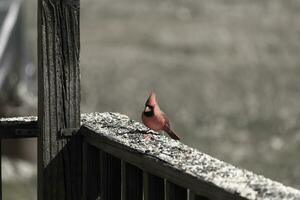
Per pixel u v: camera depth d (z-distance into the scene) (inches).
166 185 131.5
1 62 537.6
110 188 157.1
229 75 940.0
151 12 1370.6
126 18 1326.3
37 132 167.2
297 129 696.4
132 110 789.2
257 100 807.7
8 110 479.8
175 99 825.5
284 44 1125.1
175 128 709.3
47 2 160.2
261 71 960.9
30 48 836.6
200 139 675.4
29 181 470.0
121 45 1124.5
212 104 797.9
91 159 163.8
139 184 148.3
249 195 109.6
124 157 145.8
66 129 163.2
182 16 1334.9
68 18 161.8
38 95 165.2
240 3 1421.0
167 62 1020.5
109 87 871.1
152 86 885.8
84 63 995.9
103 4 1412.4
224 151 635.5
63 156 163.9
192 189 122.3
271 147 643.5
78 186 165.3
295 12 1347.2
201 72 960.9
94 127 161.0
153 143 145.6
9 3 595.8
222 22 1285.7
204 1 1444.4
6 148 481.4
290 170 581.6
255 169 586.9
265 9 1379.2
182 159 131.9
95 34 1203.9
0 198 169.5
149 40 1158.3
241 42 1141.1
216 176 119.8
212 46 1122.0
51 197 163.8
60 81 162.4
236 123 721.0
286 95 831.7
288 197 109.1
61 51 161.9
